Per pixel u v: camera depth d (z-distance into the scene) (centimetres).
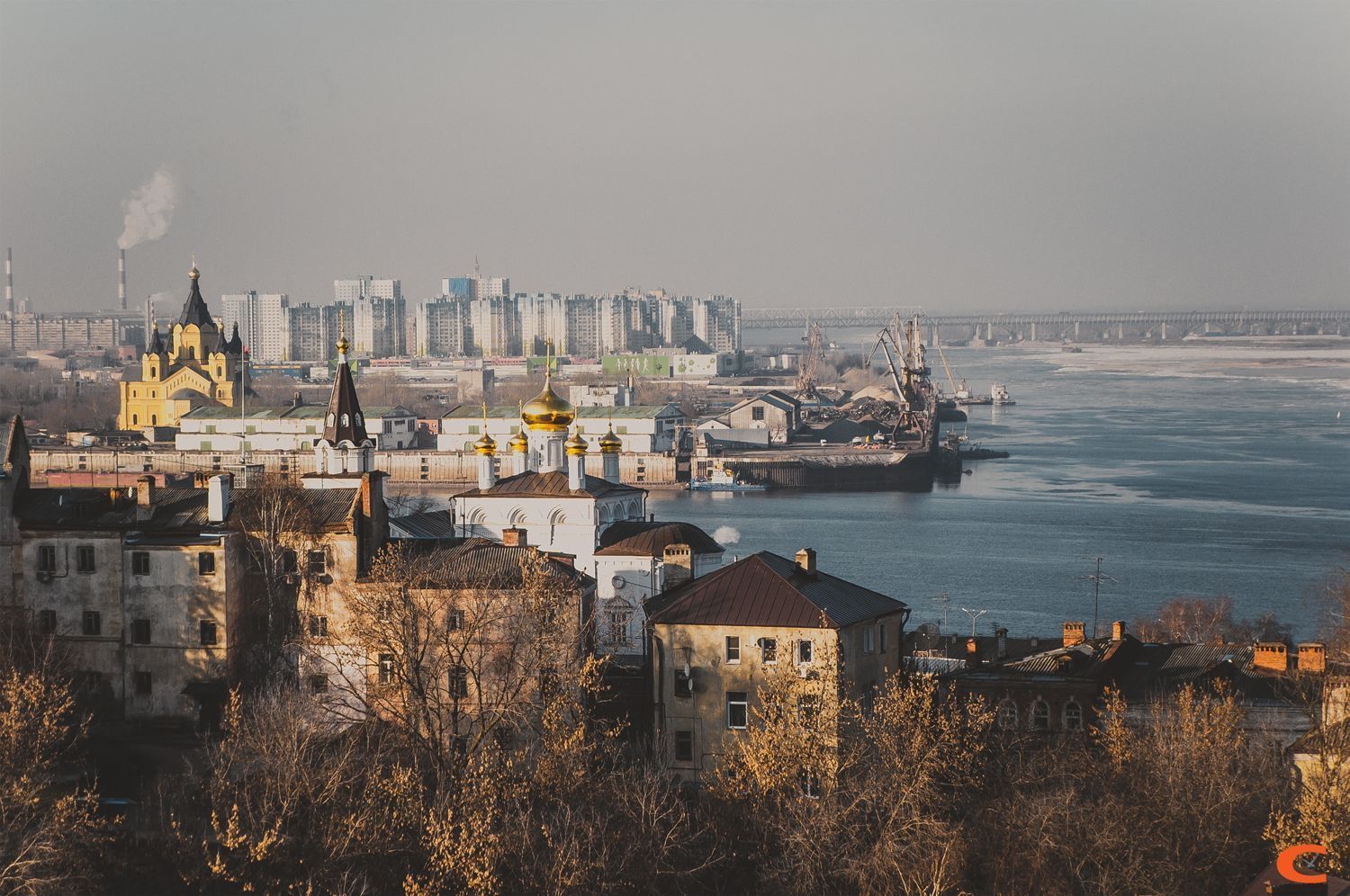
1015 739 16625
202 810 15900
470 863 12988
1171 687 18475
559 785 14500
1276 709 17538
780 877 13862
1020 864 14075
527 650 17350
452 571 19350
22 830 14212
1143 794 14875
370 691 18238
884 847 13800
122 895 14112
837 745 14888
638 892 13750
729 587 18250
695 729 17850
